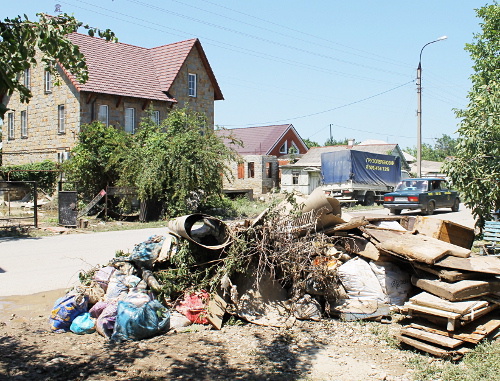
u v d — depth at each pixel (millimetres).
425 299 6074
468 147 12086
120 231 17781
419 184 25047
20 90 4809
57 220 20438
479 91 12836
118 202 22328
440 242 7262
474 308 5836
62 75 27312
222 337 6371
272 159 43250
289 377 5195
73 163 22078
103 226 18922
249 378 5156
